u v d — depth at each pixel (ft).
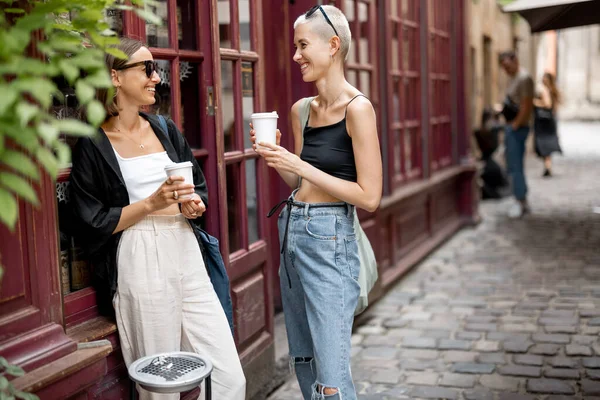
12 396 5.71
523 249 23.26
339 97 8.59
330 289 8.45
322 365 8.41
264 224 12.46
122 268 8.00
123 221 7.80
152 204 7.68
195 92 10.45
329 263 8.46
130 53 7.93
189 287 8.43
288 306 9.16
